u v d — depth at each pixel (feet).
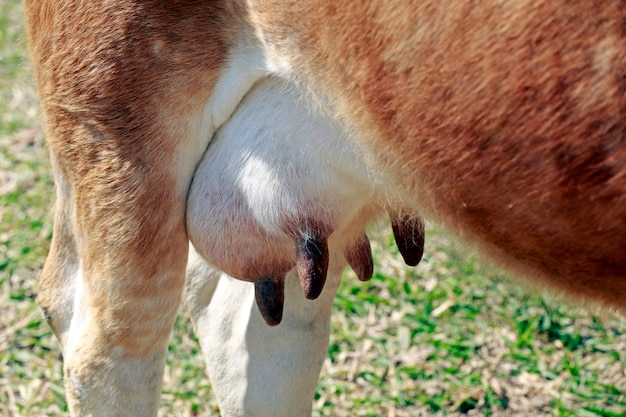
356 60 8.17
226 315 11.96
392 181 8.74
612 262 8.06
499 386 14.62
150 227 10.10
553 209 7.82
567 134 7.43
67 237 11.34
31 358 15.02
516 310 15.78
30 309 15.90
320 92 8.82
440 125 7.92
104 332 10.62
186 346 15.31
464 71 7.61
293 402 11.71
